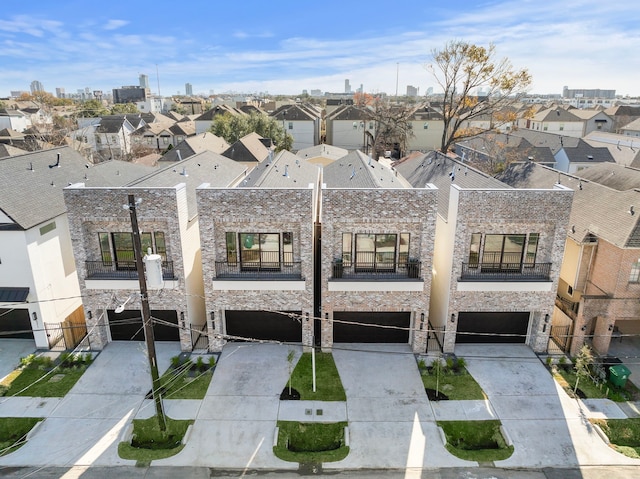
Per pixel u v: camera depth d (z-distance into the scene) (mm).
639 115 84625
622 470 14070
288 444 15172
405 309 19578
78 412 16469
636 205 19219
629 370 18141
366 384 18078
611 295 19250
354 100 109938
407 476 13828
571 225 21547
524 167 32719
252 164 48219
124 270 19828
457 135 51438
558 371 18938
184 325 19984
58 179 23750
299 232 18828
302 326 19953
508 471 14023
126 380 18297
